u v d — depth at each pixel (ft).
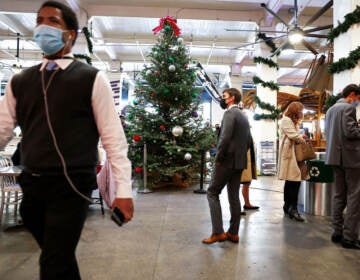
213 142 20.57
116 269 7.82
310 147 12.35
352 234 9.34
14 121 3.98
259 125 29.43
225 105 10.44
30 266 8.04
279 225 11.81
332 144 9.57
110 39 35.88
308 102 35.70
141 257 8.62
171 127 20.13
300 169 12.59
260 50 30.14
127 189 3.76
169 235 10.56
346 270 7.81
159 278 7.34
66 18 3.95
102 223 12.03
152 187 20.10
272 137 29.19
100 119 3.81
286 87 32.30
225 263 8.22
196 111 21.20
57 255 3.56
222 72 53.62
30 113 3.66
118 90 24.44
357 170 9.17
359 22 13.26
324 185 13.34
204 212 13.82
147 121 20.11
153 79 20.16
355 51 12.90
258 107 29.68
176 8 28.53
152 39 36.52
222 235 9.70
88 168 3.77
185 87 19.65
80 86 3.67
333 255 8.80
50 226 3.58
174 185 20.99
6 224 11.97
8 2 26.37
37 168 3.53
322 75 25.66
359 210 9.30
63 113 3.58
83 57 27.22
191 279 7.29
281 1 24.91
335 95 13.65
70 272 3.67
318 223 12.12
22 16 30.37
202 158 19.08
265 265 8.10
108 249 9.22
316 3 26.37
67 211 3.60
